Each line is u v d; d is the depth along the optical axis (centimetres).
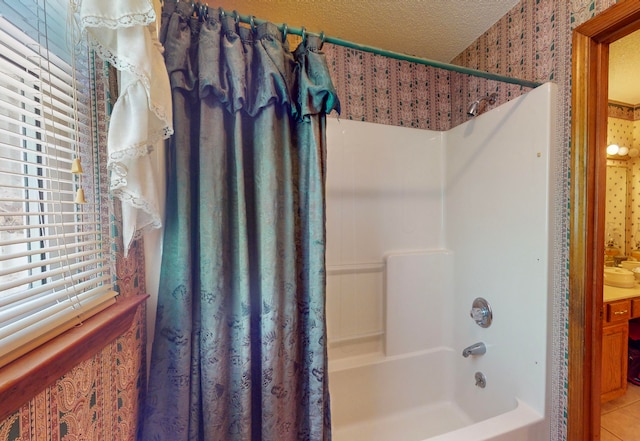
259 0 131
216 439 79
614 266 232
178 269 79
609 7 96
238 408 82
